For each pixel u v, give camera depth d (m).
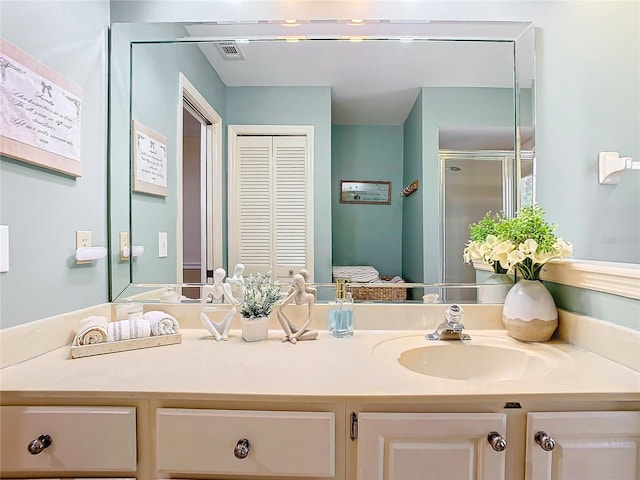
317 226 1.49
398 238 1.47
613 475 0.80
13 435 0.81
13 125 0.93
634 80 1.38
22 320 0.98
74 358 1.02
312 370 0.93
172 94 1.44
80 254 1.17
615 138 1.38
